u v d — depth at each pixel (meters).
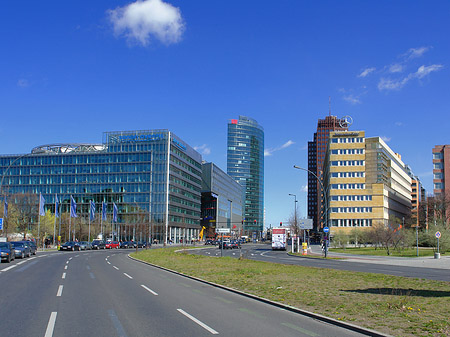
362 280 19.77
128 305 12.88
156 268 29.64
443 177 118.38
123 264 33.44
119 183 122.69
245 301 13.95
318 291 15.72
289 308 12.16
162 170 122.25
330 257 47.00
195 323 10.18
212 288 17.69
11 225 70.50
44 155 127.06
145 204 120.56
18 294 15.24
